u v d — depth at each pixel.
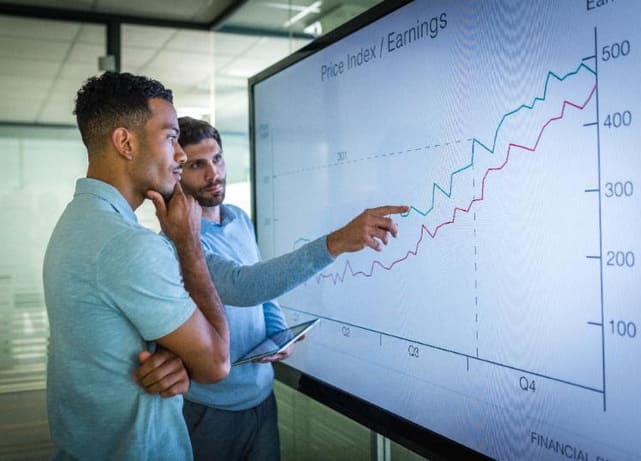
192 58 3.29
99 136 1.09
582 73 1.00
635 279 0.91
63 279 1.02
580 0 1.00
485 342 1.21
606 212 0.96
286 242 2.06
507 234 1.15
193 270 1.15
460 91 1.26
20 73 3.06
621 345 0.94
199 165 1.74
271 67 2.10
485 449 1.21
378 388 1.57
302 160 1.93
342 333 1.73
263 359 1.64
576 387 1.02
